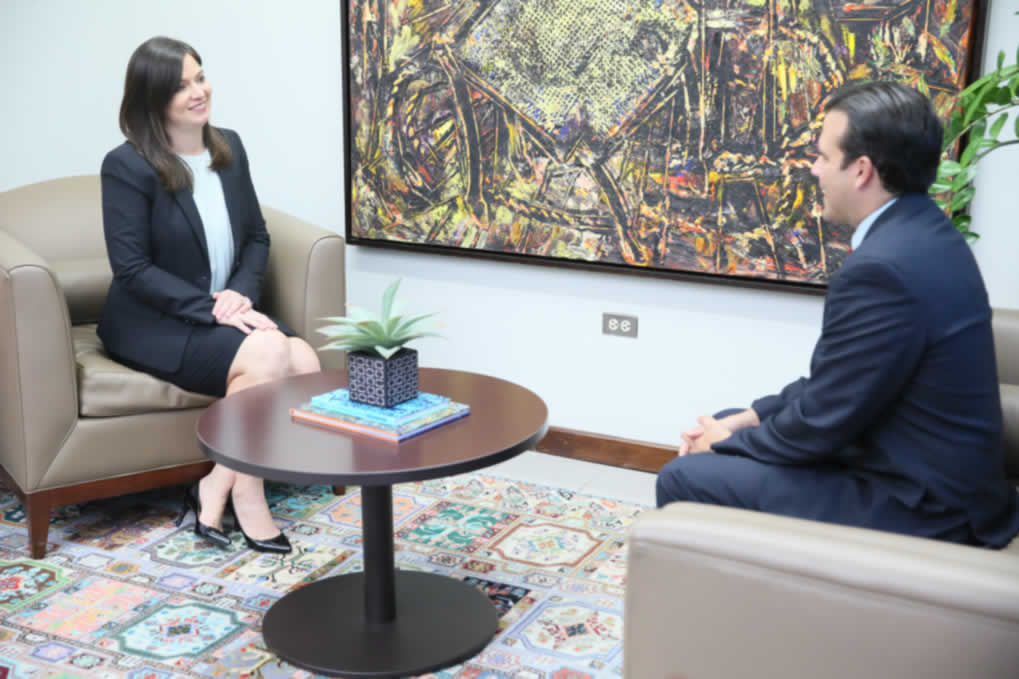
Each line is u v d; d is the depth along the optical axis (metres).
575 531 3.43
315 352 3.62
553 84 3.83
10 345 3.13
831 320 2.07
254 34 4.45
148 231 3.39
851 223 2.21
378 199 4.29
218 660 2.66
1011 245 3.29
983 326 2.04
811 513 2.13
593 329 4.02
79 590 3.03
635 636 1.71
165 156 3.33
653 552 1.65
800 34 3.39
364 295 4.48
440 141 4.10
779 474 2.20
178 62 3.27
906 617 1.49
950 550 1.54
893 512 2.07
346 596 2.94
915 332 1.97
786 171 3.51
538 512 3.58
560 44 3.79
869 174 2.09
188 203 3.40
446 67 4.02
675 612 1.66
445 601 2.91
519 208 4.01
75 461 3.26
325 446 2.48
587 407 4.11
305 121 4.43
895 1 3.25
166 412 3.41
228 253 3.54
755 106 3.51
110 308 3.51
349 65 4.21
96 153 4.93
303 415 2.69
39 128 5.06
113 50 4.77
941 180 2.94
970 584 1.45
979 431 2.04
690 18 3.54
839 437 2.08
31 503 3.20
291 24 4.36
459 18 3.95
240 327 3.36
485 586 3.04
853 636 1.53
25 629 2.81
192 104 3.32
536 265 4.04
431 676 2.58
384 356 2.57
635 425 4.03
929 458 2.05
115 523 3.50
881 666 1.52
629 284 3.91
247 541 3.32
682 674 1.68
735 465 2.26
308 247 3.63
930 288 1.98
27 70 5.01
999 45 3.21
